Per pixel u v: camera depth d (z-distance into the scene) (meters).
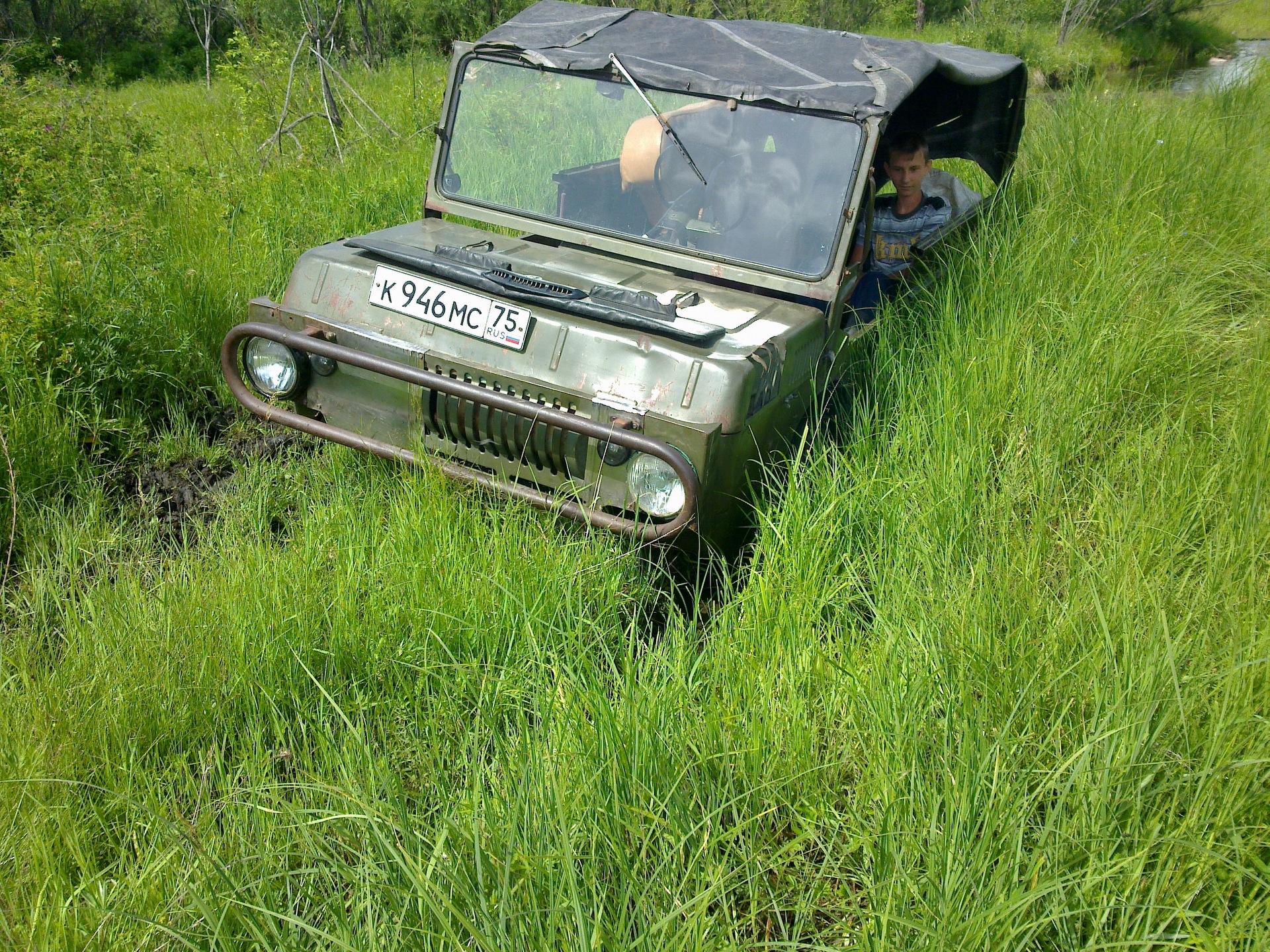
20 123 7.50
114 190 7.20
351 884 2.61
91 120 8.10
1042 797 2.73
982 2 24.88
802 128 4.08
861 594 3.63
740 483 3.62
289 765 2.98
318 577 3.68
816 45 4.57
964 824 2.45
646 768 2.71
